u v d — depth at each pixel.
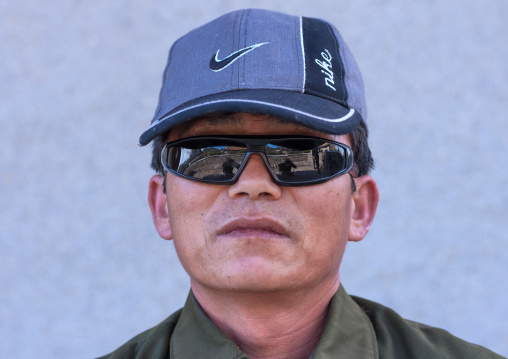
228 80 1.89
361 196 2.13
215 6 4.70
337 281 2.09
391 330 2.10
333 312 2.01
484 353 2.05
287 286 1.85
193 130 1.92
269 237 1.85
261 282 1.83
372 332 2.06
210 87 1.90
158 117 1.99
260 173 1.86
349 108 1.95
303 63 1.92
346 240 2.00
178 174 1.93
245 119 1.88
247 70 1.89
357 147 2.09
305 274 1.87
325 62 1.96
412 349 2.04
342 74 1.99
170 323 2.17
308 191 1.88
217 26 2.03
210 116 1.90
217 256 1.86
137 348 2.19
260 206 1.85
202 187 1.90
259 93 1.86
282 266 1.84
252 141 1.87
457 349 2.05
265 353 1.98
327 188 1.90
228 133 1.90
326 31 2.06
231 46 1.94
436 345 2.06
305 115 1.82
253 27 1.97
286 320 1.96
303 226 1.86
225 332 2.00
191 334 2.03
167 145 1.97
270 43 1.94
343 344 1.98
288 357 1.99
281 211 1.85
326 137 1.92
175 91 1.97
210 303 2.01
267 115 1.84
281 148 1.88
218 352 1.94
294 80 1.90
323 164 1.89
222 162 1.88
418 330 2.12
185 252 1.93
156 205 2.17
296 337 1.99
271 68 1.90
